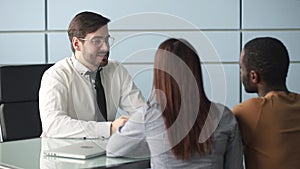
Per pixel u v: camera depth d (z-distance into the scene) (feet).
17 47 13.05
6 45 13.05
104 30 8.71
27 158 6.55
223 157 5.82
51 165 6.14
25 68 9.44
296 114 6.13
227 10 13.10
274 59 6.07
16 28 13.00
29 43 13.05
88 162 6.25
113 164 6.11
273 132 6.02
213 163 5.61
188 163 5.54
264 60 6.08
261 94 6.28
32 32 13.02
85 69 8.98
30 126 9.36
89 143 7.26
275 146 6.01
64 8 12.95
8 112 9.12
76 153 6.50
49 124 8.14
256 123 6.08
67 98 8.74
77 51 8.91
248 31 13.19
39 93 8.75
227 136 5.75
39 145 7.41
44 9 12.95
